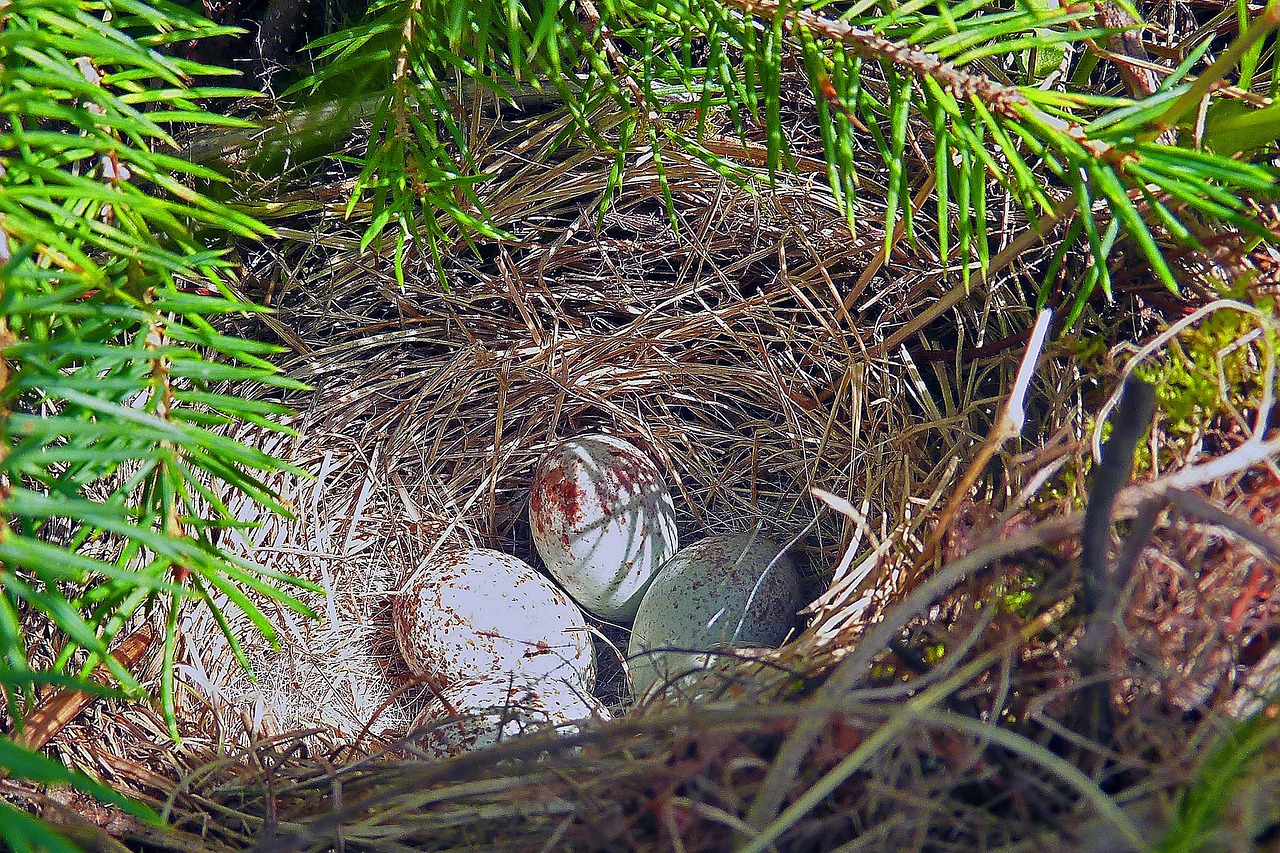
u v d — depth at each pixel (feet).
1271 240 0.52
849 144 0.57
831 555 0.70
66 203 0.51
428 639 0.70
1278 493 0.59
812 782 0.55
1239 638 0.57
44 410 0.66
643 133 0.65
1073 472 0.62
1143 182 0.54
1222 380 0.58
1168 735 0.52
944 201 0.55
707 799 0.56
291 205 0.70
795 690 0.61
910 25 0.58
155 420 0.44
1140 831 0.43
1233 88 0.58
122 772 0.64
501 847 0.58
